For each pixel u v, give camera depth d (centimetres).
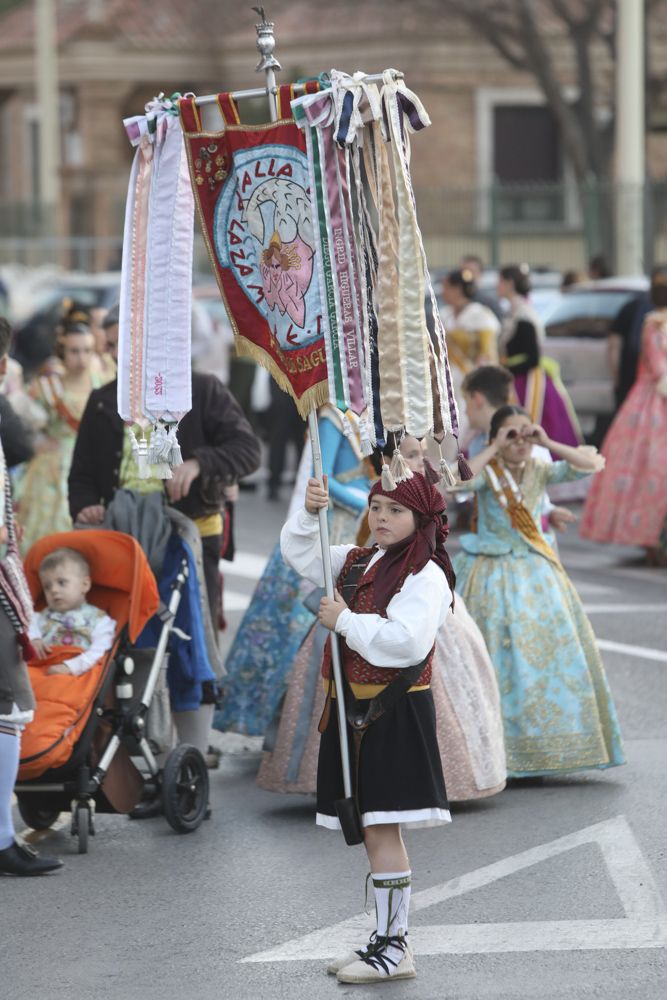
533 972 1156
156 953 1208
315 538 1219
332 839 1491
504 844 1452
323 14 8312
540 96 8200
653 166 7975
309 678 1576
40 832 1539
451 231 6750
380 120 1136
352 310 1164
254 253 1227
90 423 1658
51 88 7931
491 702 1573
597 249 5500
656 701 1975
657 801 1582
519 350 3095
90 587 1536
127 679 1510
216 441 1636
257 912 1293
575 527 3488
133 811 1573
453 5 6988
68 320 2544
